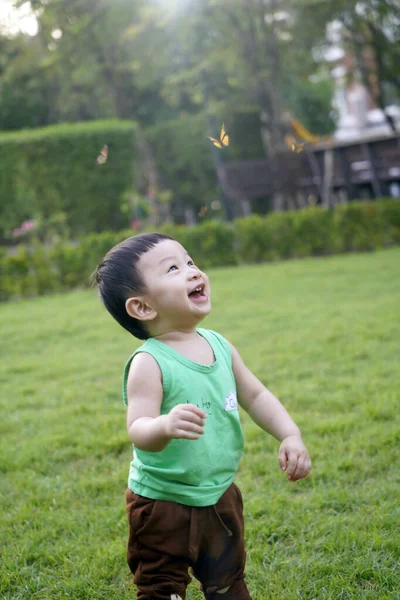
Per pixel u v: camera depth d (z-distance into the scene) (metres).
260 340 6.55
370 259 11.46
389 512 3.10
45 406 5.26
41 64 18.86
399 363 5.36
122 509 3.34
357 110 23.02
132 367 2.21
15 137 14.48
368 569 2.66
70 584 2.73
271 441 4.09
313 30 16.09
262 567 2.78
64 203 14.81
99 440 4.30
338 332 6.51
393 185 16.98
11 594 2.76
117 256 2.29
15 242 15.61
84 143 14.63
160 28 16.66
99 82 21.08
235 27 16.39
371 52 17.44
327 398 4.68
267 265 12.20
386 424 4.13
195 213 21.47
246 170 15.88
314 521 3.10
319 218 12.76
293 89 24.81
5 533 3.22
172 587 2.14
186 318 2.24
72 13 16.91
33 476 3.85
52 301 10.59
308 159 16.39
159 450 2.04
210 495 2.16
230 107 18.55
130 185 15.08
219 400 2.22
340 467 3.63
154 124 23.41
